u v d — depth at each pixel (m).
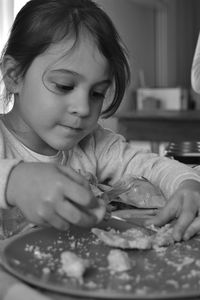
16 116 0.78
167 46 3.96
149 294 0.37
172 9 4.03
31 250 0.50
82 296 0.37
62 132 0.68
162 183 0.78
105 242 0.52
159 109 3.29
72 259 0.44
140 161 0.88
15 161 0.52
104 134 0.94
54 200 0.47
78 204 0.48
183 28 4.23
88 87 0.66
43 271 0.43
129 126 2.80
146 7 3.69
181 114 2.70
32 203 0.48
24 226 0.69
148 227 0.61
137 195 0.75
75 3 0.72
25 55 0.68
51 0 0.72
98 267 0.45
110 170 0.90
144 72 3.67
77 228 0.58
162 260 0.48
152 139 2.73
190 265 0.46
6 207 0.51
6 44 0.75
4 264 0.44
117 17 3.28
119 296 0.36
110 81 0.71
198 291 0.38
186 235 0.56
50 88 0.66
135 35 3.54
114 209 0.72
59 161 0.83
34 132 0.78
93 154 0.90
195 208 0.63
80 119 0.66
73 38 0.66
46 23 0.68
